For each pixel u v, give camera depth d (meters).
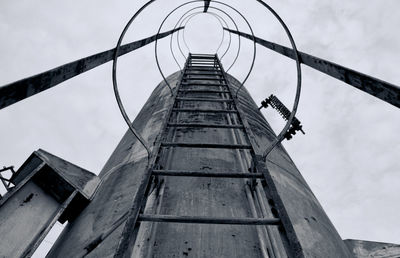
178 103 3.50
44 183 2.72
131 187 2.42
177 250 1.62
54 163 2.78
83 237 2.11
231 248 1.65
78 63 1.02
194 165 2.43
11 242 2.20
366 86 0.82
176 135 2.88
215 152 2.64
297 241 1.10
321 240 2.12
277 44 1.81
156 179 1.92
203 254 1.61
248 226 1.83
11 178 3.33
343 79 0.95
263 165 1.65
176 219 1.22
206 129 3.03
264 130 4.12
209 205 1.97
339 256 2.12
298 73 1.49
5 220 2.29
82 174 2.94
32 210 2.50
